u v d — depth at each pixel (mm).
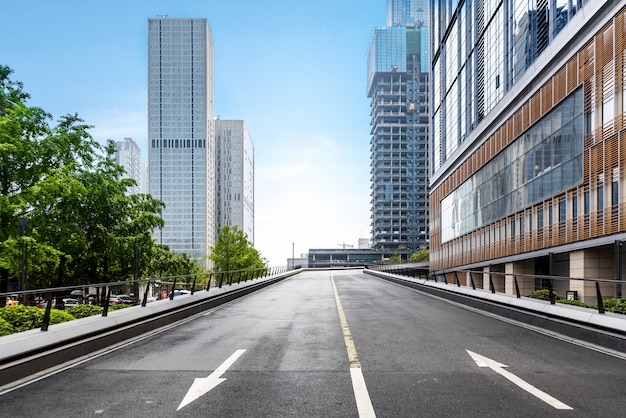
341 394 6629
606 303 14148
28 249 26047
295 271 73500
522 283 39688
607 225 26000
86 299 13977
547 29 34188
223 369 8211
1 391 6930
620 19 25000
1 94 27484
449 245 61969
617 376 7535
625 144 24438
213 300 20094
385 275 49906
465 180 54406
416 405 6102
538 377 7488
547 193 33531
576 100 29531
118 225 35062
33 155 28000
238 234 62094
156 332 12836
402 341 10844
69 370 8227
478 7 50125
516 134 39031
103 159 35188
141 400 6441
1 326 9594
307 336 11750
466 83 54344
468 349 9836
